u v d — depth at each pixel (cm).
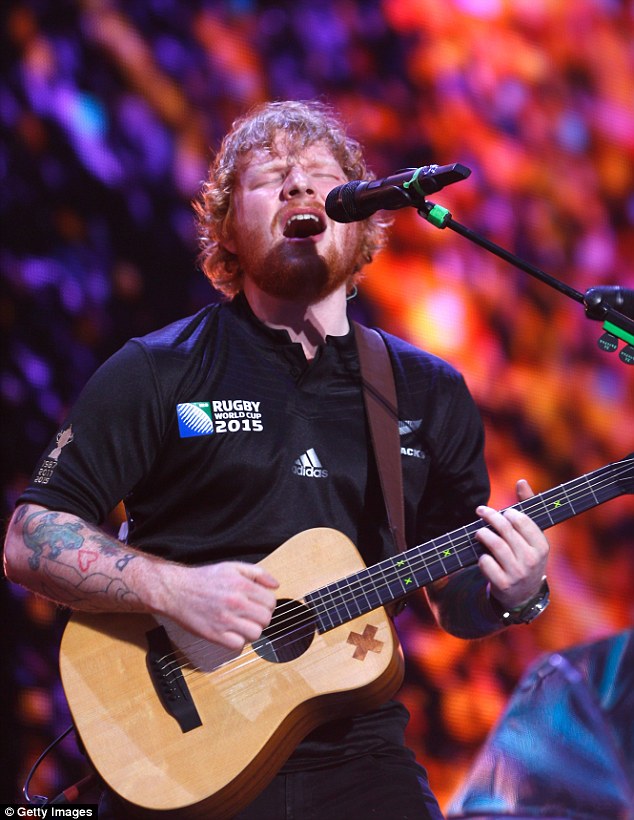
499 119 1761
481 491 943
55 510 802
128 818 747
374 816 754
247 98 1603
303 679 782
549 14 1772
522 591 802
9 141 1539
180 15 1580
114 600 759
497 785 774
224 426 846
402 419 912
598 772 743
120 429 827
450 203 1770
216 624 733
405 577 812
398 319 1758
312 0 1636
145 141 1568
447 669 1745
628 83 1788
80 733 755
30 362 1540
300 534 828
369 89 1683
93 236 1557
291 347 895
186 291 1574
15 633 1516
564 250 1795
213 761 750
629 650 793
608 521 1839
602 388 1806
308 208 900
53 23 1542
